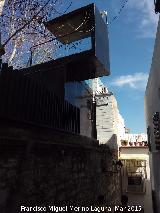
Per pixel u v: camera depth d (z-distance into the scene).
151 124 14.96
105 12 13.90
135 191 18.66
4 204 4.50
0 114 5.61
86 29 13.40
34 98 7.18
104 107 18.50
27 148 5.22
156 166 13.45
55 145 6.65
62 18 12.55
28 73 11.99
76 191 7.95
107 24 13.89
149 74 14.38
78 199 8.03
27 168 5.27
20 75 6.62
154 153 14.05
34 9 6.43
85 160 9.21
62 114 9.04
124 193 18.77
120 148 20.34
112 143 17.62
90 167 9.74
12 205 4.68
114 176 15.12
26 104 6.73
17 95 6.38
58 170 6.77
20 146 5.09
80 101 12.59
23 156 5.15
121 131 24.19
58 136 7.08
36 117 7.15
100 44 12.01
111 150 14.66
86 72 12.40
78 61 11.23
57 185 6.62
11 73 6.26
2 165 4.55
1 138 4.54
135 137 25.02
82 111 12.69
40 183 5.77
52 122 8.11
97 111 18.64
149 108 15.96
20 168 5.04
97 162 10.88
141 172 19.09
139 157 19.14
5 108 5.83
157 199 14.57
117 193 15.91
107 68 12.45
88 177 9.37
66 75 11.43
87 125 13.19
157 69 10.35
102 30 12.80
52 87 11.00
